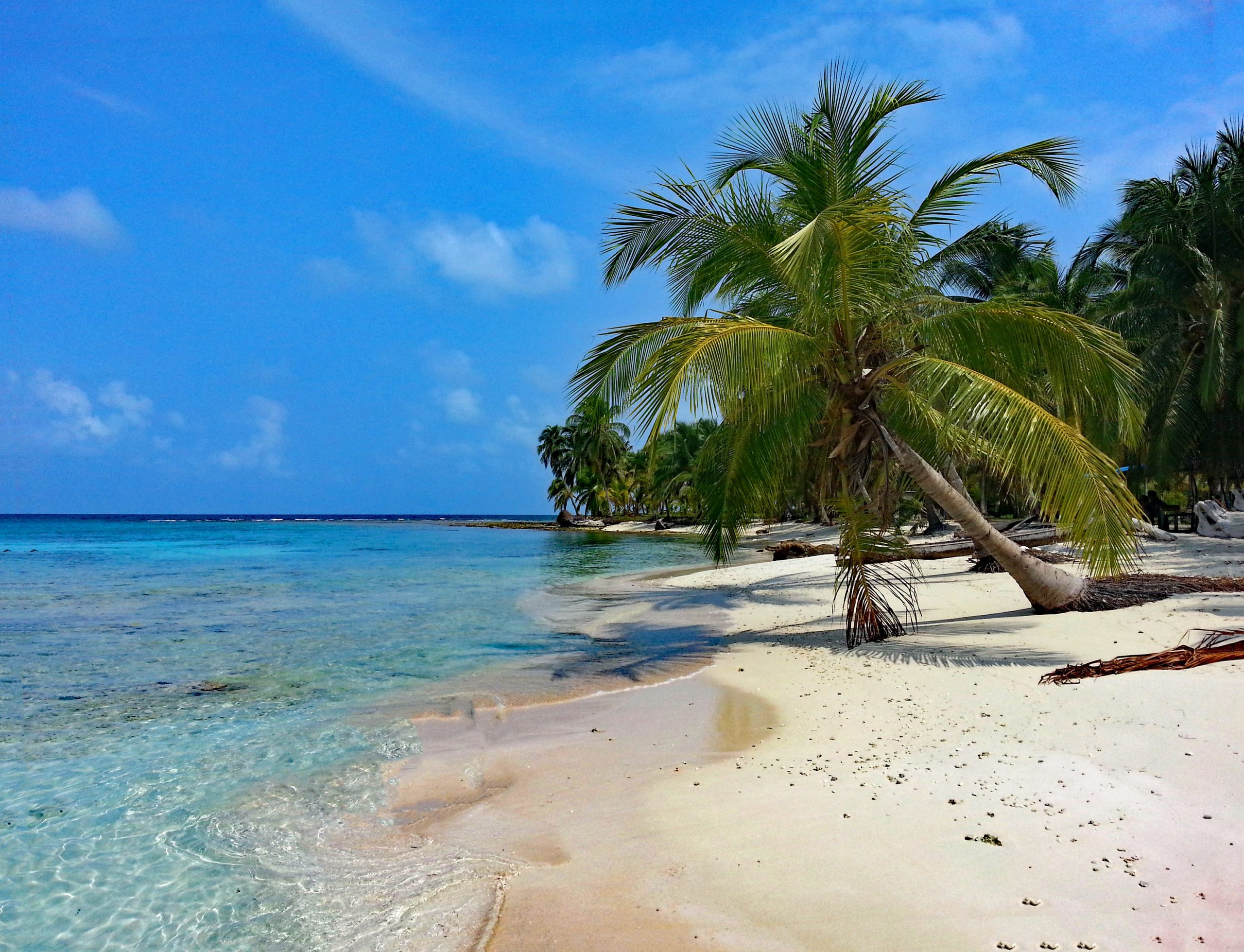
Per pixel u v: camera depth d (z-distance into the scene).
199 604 15.66
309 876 3.77
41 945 3.19
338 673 8.70
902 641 8.95
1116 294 23.72
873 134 9.76
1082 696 5.77
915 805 4.09
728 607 14.06
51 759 5.66
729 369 8.41
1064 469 7.87
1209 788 3.91
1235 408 20.31
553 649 10.26
